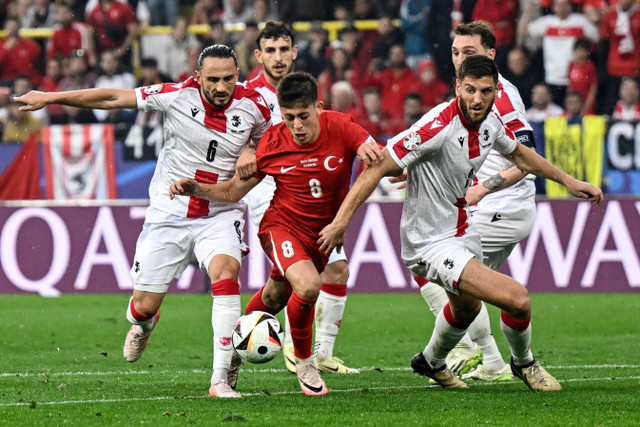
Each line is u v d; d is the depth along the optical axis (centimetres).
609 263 4012
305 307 1927
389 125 4125
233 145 2080
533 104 4772
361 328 3312
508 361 2614
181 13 5516
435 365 2081
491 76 1802
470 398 1922
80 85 5200
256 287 4109
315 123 1867
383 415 1714
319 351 2400
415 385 2162
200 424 1634
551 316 3509
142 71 5178
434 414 1725
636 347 2850
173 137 2081
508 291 1873
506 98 2186
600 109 4850
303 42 5238
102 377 2308
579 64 4819
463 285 1903
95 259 4219
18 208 4244
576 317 3481
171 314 3641
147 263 2123
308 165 1917
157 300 2152
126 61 5312
